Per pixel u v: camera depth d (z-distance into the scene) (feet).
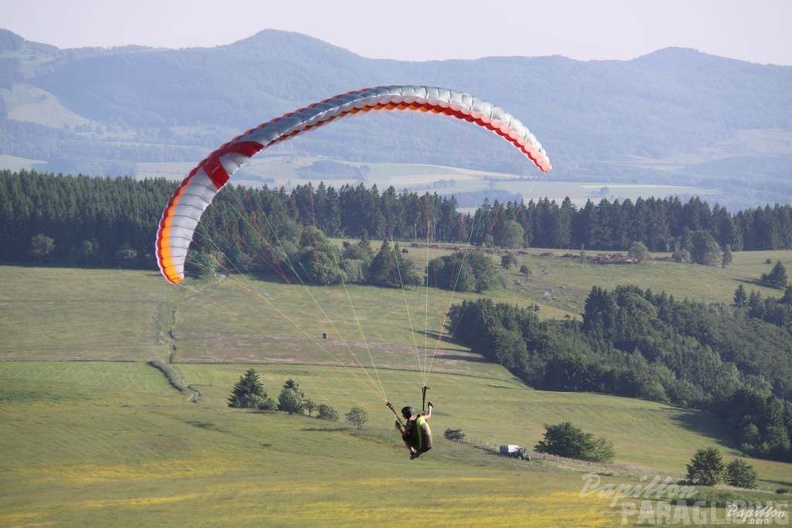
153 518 392.68
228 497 432.66
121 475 501.15
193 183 257.34
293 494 436.76
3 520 394.11
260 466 527.81
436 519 382.22
